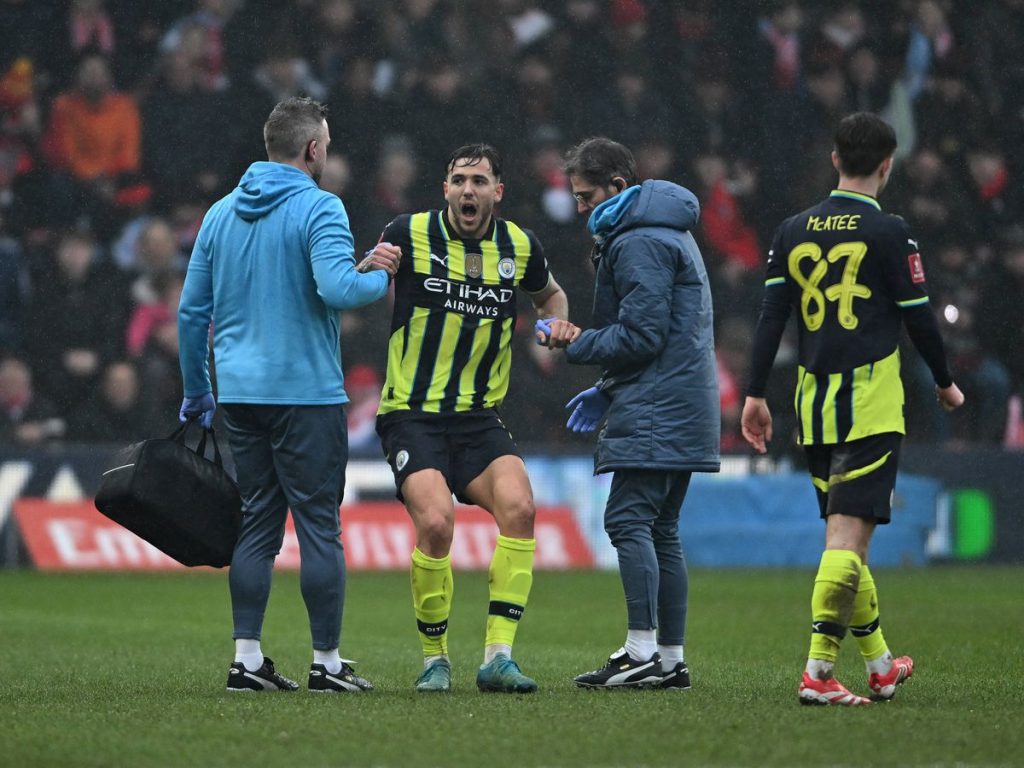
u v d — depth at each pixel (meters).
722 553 52.19
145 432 52.97
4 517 48.31
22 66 56.06
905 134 61.41
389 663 25.30
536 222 57.59
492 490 19.98
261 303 19.50
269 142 20.00
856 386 17.89
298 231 19.45
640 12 59.81
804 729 15.63
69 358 53.09
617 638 30.59
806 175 60.00
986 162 61.62
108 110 56.12
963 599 39.75
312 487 19.50
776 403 53.72
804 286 18.31
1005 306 59.69
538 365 53.94
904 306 17.88
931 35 62.09
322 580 19.48
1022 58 63.09
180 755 14.23
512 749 14.52
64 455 49.19
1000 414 57.09
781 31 60.59
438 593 19.75
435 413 20.08
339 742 14.91
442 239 20.33
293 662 25.50
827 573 17.67
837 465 18.06
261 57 57.44
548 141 58.31
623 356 19.61
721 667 24.20
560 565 50.88
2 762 13.89
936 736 15.21
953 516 52.72
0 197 54.97
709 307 20.44
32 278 53.75
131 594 41.41
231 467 44.50
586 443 53.66
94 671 23.83
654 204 20.03
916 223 60.47
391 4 58.22
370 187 57.00
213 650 27.95
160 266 54.41
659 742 14.86
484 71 58.53
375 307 53.09
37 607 37.72
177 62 56.84
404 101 57.62
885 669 18.67
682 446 19.81
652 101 59.53
